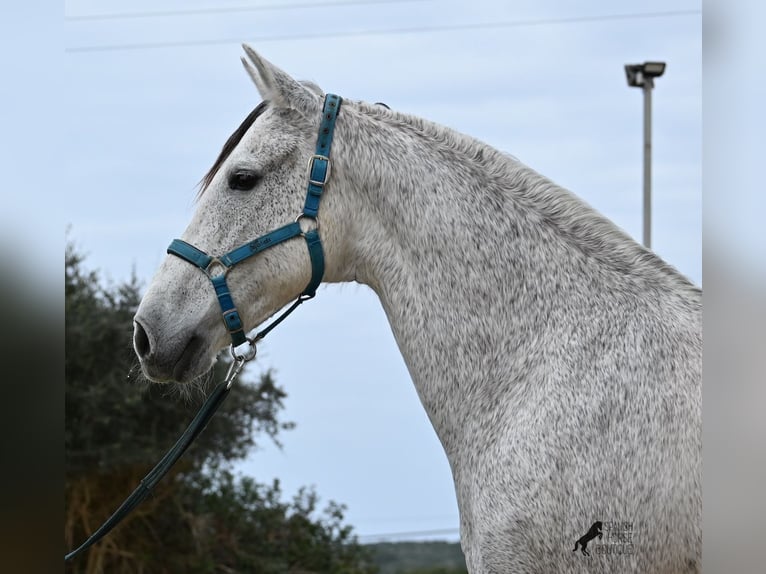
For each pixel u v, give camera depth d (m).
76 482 12.76
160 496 13.06
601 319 3.02
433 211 3.19
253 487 13.67
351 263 3.30
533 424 2.95
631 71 10.94
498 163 3.24
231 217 3.20
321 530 13.75
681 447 2.85
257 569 13.14
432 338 3.15
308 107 3.27
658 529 2.83
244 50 3.25
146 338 3.20
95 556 12.70
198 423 3.35
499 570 2.93
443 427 3.16
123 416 12.77
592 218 3.15
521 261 3.12
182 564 12.98
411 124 3.32
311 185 3.21
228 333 3.23
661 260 3.10
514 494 2.93
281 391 13.95
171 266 3.20
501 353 3.09
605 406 2.91
